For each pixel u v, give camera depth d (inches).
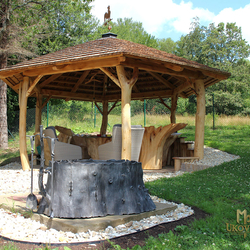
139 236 128.2
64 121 784.3
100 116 865.5
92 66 272.4
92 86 513.3
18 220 146.7
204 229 132.7
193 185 227.0
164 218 153.5
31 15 556.1
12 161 402.6
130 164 156.4
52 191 139.9
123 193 150.9
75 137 387.5
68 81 465.7
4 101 585.6
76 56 271.0
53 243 118.5
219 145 454.9
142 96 500.4
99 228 131.6
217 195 196.9
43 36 725.9
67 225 129.6
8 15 526.9
